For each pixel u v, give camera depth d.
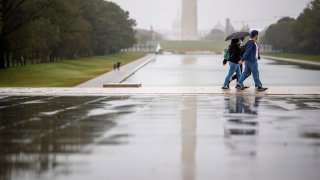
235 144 12.07
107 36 123.06
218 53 177.12
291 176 9.03
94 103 22.09
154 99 23.97
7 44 58.91
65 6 64.56
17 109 19.75
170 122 15.88
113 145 11.97
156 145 11.95
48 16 63.03
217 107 20.25
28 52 66.00
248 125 15.16
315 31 112.69
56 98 24.73
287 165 9.87
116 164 9.97
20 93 27.72
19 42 59.38
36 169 9.55
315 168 9.62
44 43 68.38
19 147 11.75
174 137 13.07
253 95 25.73
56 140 12.66
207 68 66.25
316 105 20.94
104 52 133.75
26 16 60.34
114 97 25.14
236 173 9.24
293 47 144.12
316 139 12.73
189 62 90.31
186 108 19.92
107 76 45.97
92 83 36.72
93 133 13.73
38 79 45.22
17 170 9.47
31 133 13.75
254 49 27.28
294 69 63.47
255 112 18.45
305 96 25.25
